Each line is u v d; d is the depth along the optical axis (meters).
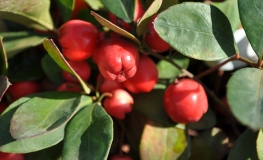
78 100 0.13
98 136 0.13
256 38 0.13
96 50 0.14
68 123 0.13
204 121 0.15
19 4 0.14
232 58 0.14
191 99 0.14
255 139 0.14
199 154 0.15
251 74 0.12
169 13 0.13
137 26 0.13
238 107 0.11
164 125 0.15
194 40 0.13
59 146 0.15
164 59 0.15
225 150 0.15
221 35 0.13
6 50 0.15
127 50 0.13
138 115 0.15
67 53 0.14
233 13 0.16
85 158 0.12
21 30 0.17
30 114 0.13
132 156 0.15
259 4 0.13
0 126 0.13
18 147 0.13
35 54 0.16
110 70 0.13
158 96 0.15
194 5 0.13
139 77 0.14
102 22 0.12
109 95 0.14
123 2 0.14
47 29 0.16
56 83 0.15
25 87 0.16
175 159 0.14
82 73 0.14
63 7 0.15
